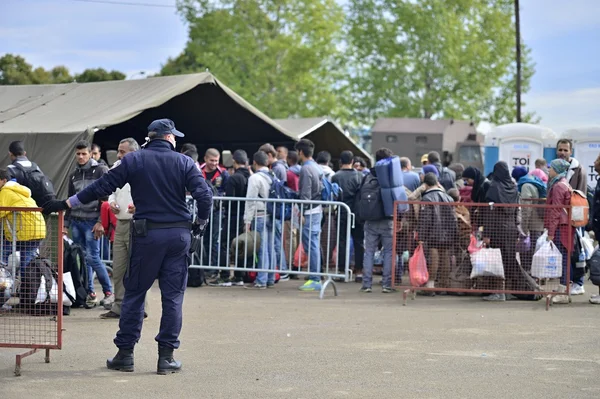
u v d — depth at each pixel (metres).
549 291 11.59
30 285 7.82
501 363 7.82
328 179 14.43
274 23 47.22
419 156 35.31
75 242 10.70
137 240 7.14
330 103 47.91
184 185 7.24
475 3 52.12
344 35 52.09
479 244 11.94
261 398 6.47
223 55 46.53
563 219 11.67
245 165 13.64
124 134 18.69
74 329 9.23
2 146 14.45
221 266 13.23
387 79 51.09
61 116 15.18
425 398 6.53
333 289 13.12
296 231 13.42
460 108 50.84
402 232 12.40
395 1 51.16
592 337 9.19
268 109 46.22
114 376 7.12
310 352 8.23
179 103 16.94
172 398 6.43
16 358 7.09
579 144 20.22
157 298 11.85
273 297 12.22
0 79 51.69
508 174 12.23
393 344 8.70
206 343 8.63
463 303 11.87
